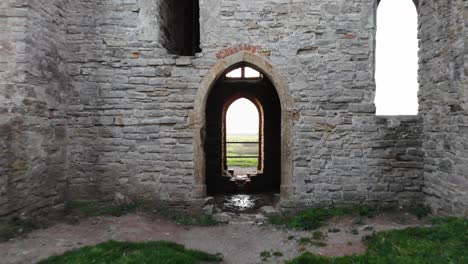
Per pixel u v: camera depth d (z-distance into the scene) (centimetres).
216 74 580
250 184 902
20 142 471
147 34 587
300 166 576
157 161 588
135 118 589
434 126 523
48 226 480
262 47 576
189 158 585
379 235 416
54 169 551
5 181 451
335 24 570
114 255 365
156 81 587
